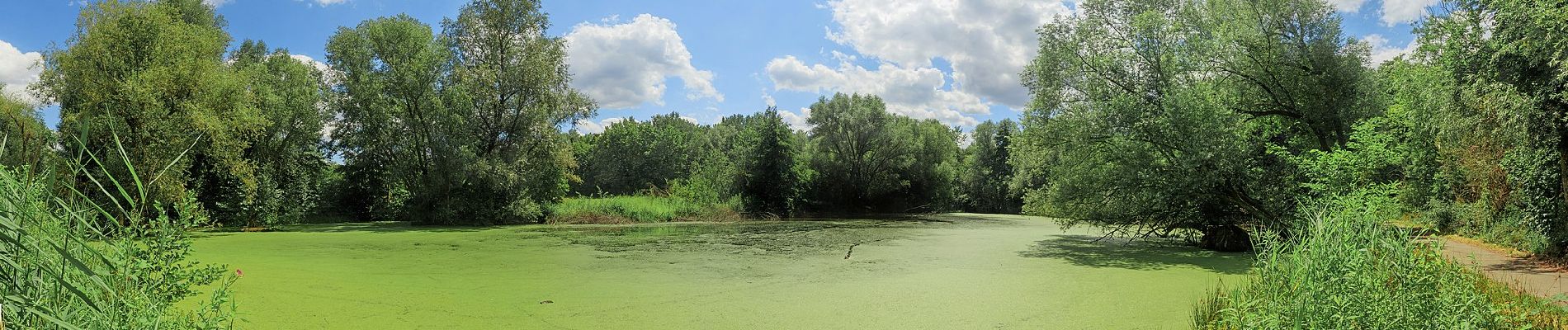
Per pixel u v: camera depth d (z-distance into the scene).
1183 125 13.22
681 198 33.59
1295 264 4.17
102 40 16.75
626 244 16.36
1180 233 16.84
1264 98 17.09
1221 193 13.80
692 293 8.40
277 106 25.72
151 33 17.47
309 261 11.65
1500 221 10.93
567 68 27.31
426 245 15.63
